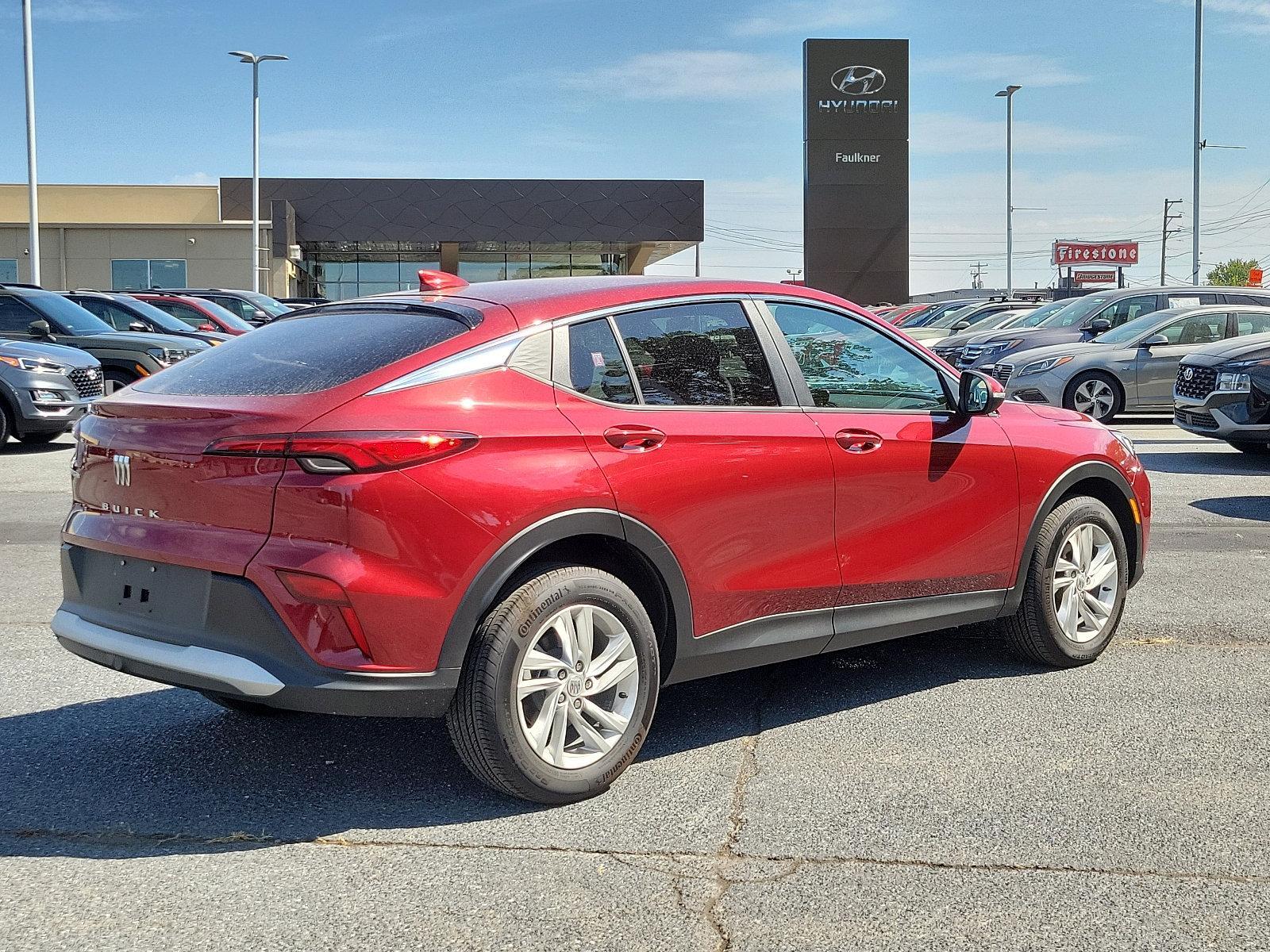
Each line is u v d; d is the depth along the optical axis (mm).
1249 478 11367
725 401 4355
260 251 44875
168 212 47844
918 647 5848
